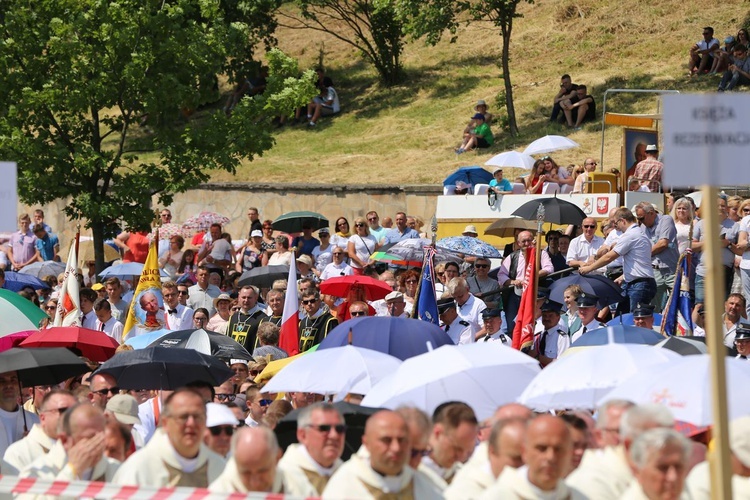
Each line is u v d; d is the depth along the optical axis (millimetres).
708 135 11297
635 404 14805
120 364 23344
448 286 31094
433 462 16453
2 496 15820
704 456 15758
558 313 28656
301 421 15508
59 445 17125
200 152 47562
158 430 16219
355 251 45062
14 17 44812
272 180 66500
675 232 37094
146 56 45094
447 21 66938
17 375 22297
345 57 86000
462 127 70250
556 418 13523
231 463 14602
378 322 24109
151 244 36938
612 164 58781
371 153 69125
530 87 73125
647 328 27156
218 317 36344
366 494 14203
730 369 15945
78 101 44688
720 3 77438
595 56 75062
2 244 54031
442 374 18391
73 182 47562
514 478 13586
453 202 46312
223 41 47312
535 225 39031
